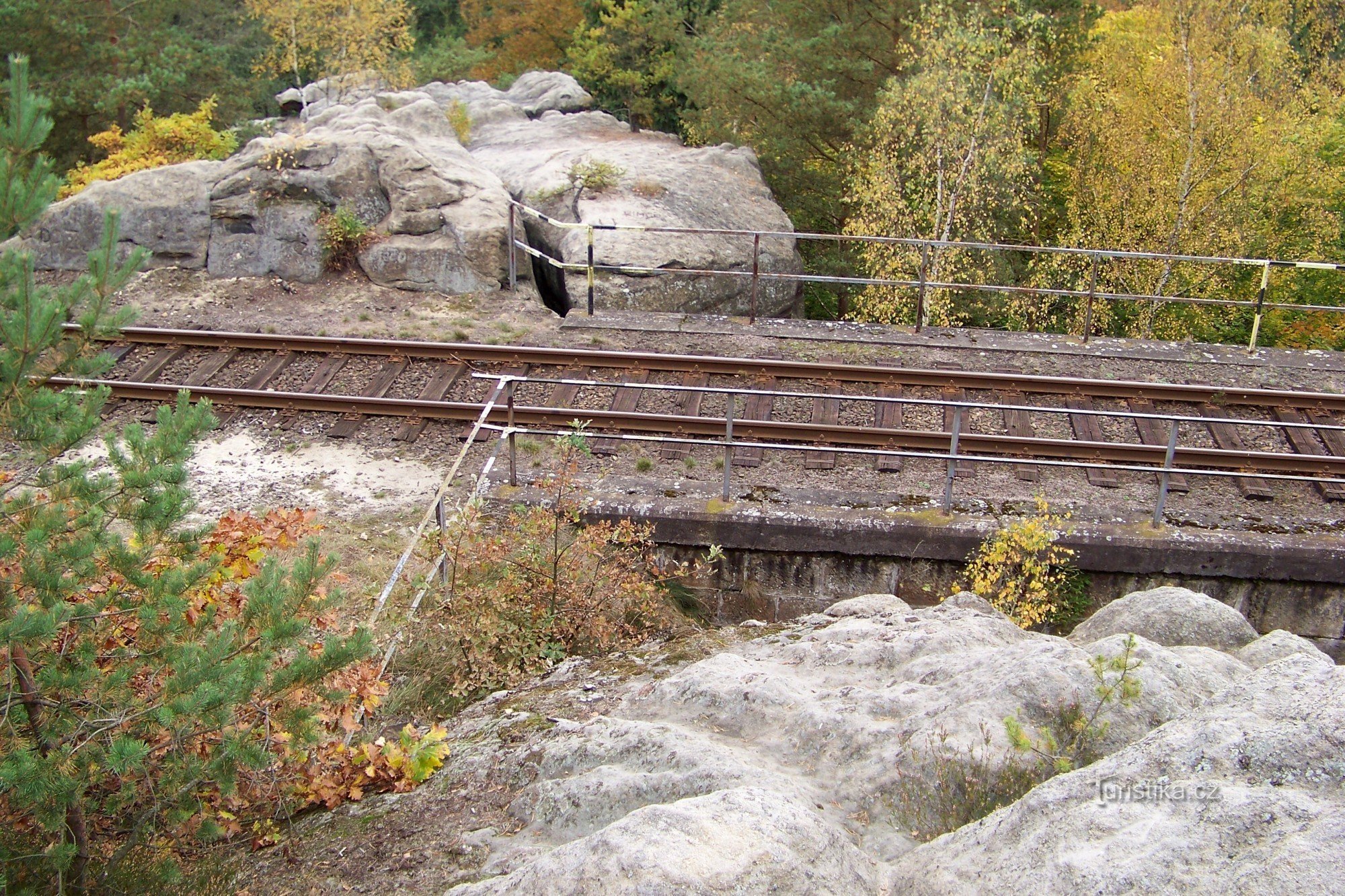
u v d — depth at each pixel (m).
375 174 13.77
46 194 4.33
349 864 4.57
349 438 10.02
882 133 17.56
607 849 3.67
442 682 6.61
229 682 4.16
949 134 16.83
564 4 33.78
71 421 4.54
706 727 5.20
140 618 4.55
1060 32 18.95
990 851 3.69
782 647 6.21
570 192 15.62
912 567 8.52
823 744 4.85
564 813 4.56
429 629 6.89
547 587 7.23
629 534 7.67
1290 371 11.66
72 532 4.53
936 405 8.53
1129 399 10.80
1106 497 9.23
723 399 10.74
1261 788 3.50
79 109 21.78
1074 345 12.13
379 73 24.12
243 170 13.69
